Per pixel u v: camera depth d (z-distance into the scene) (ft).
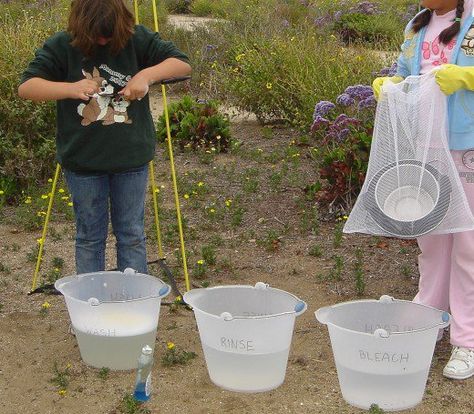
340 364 7.35
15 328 9.11
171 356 8.18
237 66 23.57
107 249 11.90
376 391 7.22
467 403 7.48
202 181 15.57
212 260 11.23
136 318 7.89
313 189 13.93
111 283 8.38
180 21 39.11
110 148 8.27
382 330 6.97
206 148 17.98
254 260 11.44
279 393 7.61
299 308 7.42
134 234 8.80
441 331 8.52
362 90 14.23
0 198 14.37
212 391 7.63
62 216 13.55
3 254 11.79
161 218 13.32
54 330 9.07
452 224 7.47
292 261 11.35
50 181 14.56
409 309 7.68
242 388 7.57
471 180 7.67
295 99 20.31
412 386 7.24
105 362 7.98
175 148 18.21
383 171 7.63
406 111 7.52
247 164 16.96
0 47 15.78
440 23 7.72
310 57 20.67
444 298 8.40
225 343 7.44
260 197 14.39
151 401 7.45
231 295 8.00
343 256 11.53
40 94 7.91
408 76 7.91
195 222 13.15
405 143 7.55
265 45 21.97
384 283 10.54
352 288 10.36
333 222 12.98
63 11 22.86
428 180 7.48
